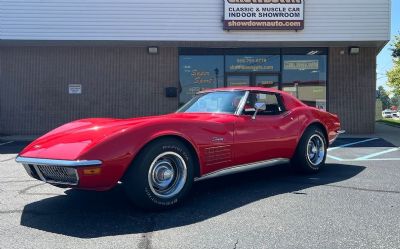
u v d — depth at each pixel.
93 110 13.09
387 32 11.78
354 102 12.99
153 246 3.29
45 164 3.90
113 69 13.09
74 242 3.40
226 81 13.18
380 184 5.38
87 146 3.83
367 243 3.30
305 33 11.88
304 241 3.35
